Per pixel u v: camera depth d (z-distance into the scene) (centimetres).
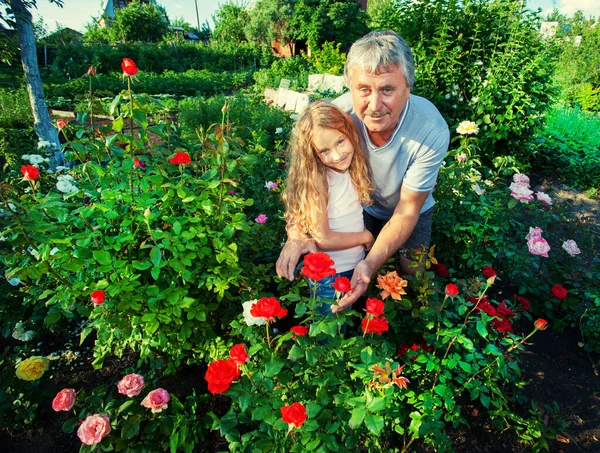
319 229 186
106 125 209
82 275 169
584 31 1531
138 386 151
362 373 138
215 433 184
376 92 160
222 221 194
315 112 172
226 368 125
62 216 168
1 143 496
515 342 180
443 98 494
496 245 260
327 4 2802
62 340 236
